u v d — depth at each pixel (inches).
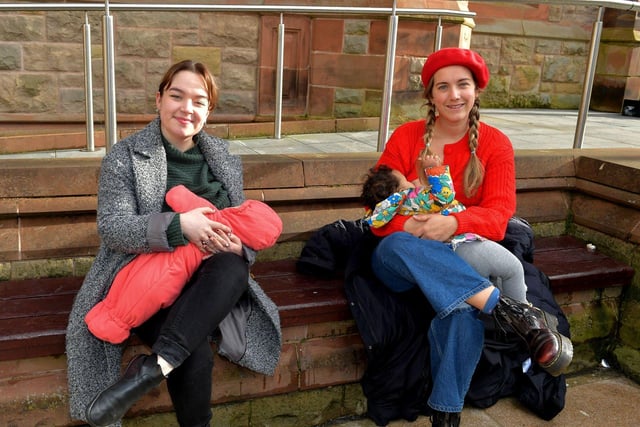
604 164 133.7
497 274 98.0
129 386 77.2
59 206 104.5
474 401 109.4
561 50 303.1
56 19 193.6
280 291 106.0
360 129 203.8
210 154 95.3
